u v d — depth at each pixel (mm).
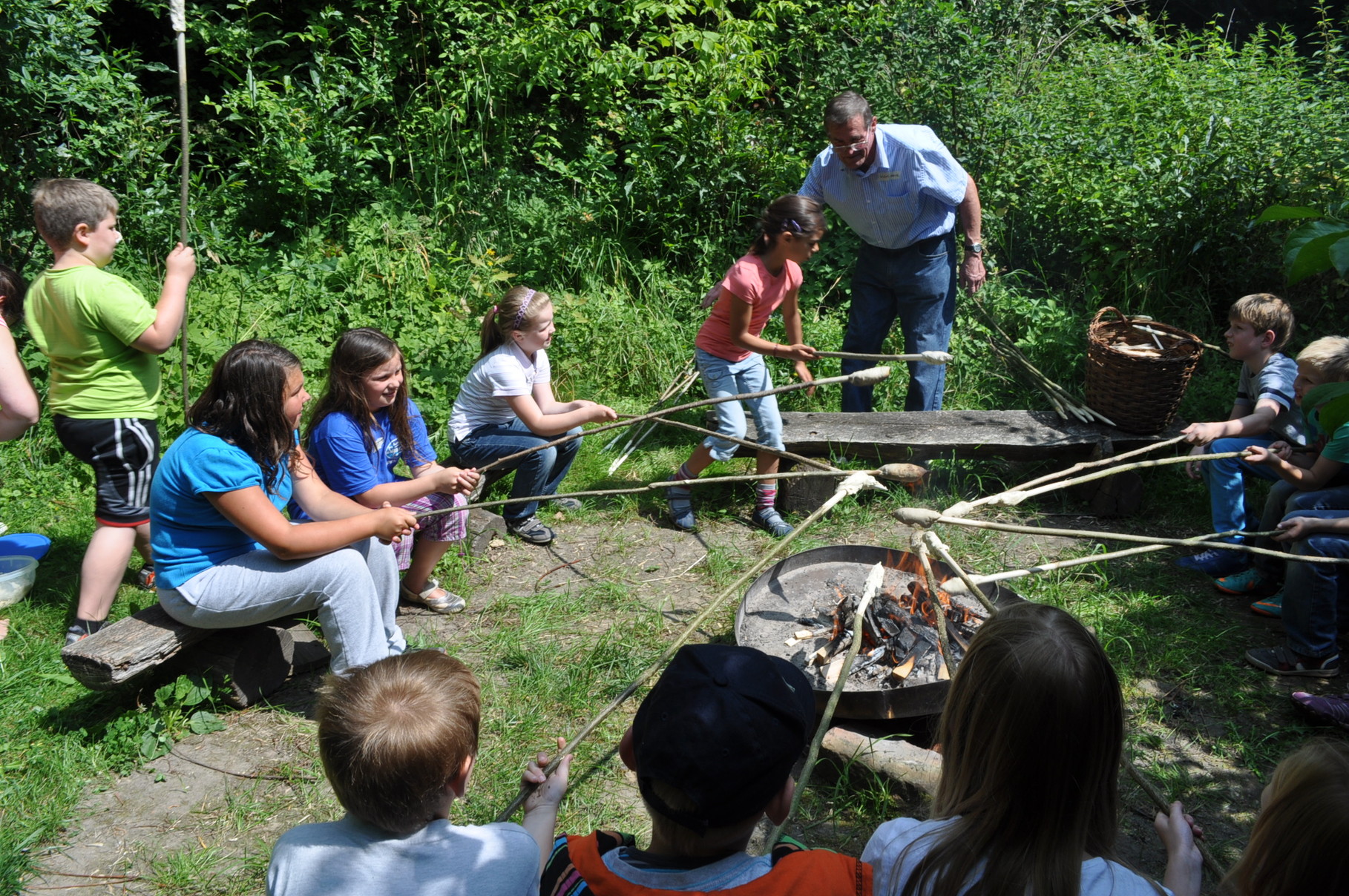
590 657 4172
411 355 6648
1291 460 4449
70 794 3344
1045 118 8039
